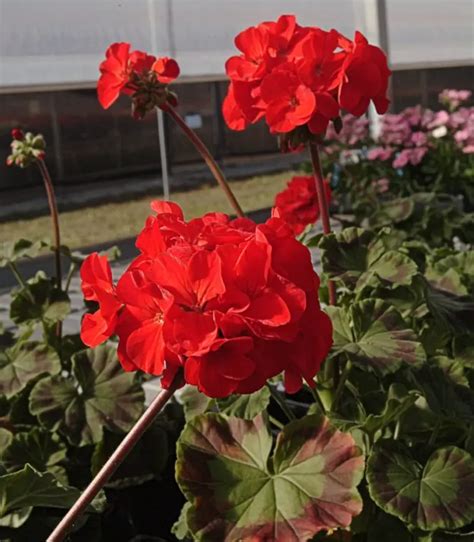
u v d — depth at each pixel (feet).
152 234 2.95
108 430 4.97
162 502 5.23
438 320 4.63
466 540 3.64
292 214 6.86
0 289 11.48
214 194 19.39
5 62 11.18
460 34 18.70
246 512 3.44
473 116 12.57
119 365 5.01
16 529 4.19
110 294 2.81
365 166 12.24
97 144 19.75
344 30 15.70
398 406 3.86
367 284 4.58
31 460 4.78
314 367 2.88
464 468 3.73
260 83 4.34
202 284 2.67
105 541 4.94
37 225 18.24
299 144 4.37
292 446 3.64
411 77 18.52
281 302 2.65
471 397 4.43
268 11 14.39
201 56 13.60
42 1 11.42
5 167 18.57
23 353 5.23
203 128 19.98
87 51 12.04
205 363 2.68
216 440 3.72
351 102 4.12
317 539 3.88
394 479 3.68
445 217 8.91
